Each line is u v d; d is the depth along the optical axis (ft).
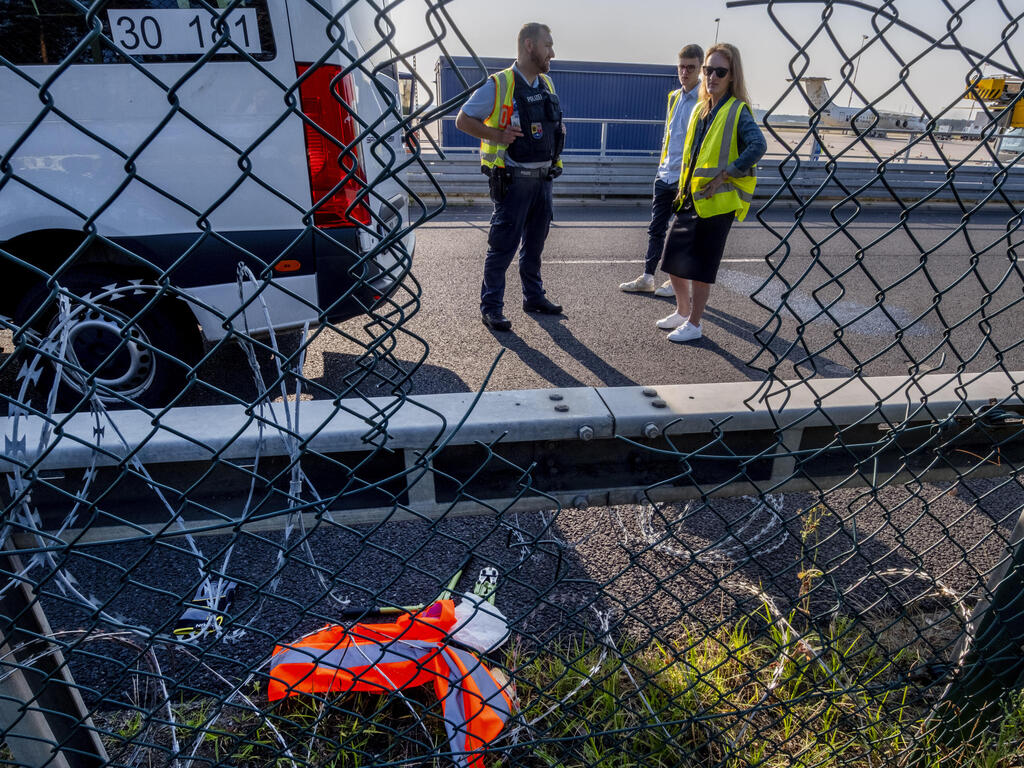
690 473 3.79
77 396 9.31
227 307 9.06
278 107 8.45
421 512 3.83
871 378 4.40
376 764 4.01
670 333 14.64
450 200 31.48
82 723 3.48
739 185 11.99
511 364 12.84
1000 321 16.66
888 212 32.63
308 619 6.53
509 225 13.61
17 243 8.77
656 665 5.67
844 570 7.27
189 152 8.39
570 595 6.81
